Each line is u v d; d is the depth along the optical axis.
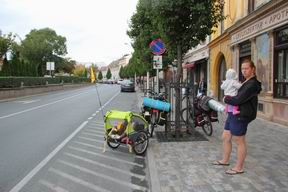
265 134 11.26
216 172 6.88
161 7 10.16
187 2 10.14
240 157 6.70
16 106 23.73
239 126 6.55
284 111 13.52
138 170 7.56
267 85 15.29
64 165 7.91
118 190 6.26
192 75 39.09
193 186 6.07
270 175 6.59
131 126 9.05
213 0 10.64
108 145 9.68
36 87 41.78
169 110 10.77
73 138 11.18
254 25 16.70
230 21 21.95
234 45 20.44
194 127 11.31
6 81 33.41
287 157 7.99
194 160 7.88
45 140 10.84
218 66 27.23
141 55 27.55
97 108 22.00
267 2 14.32
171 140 10.29
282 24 13.41
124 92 47.19
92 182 6.71
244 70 6.44
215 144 9.70
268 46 15.12
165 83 12.92
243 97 6.36
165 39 11.48
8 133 12.15
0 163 8.05
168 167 7.32
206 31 10.96
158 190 5.88
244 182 6.21
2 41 51.16
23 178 6.93
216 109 10.88
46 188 6.34
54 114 18.33
